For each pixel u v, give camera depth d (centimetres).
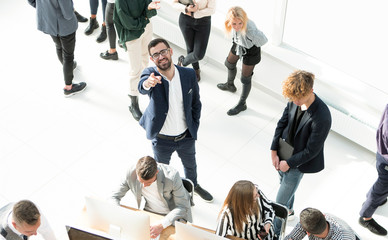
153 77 347
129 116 536
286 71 507
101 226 324
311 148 353
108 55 591
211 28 537
